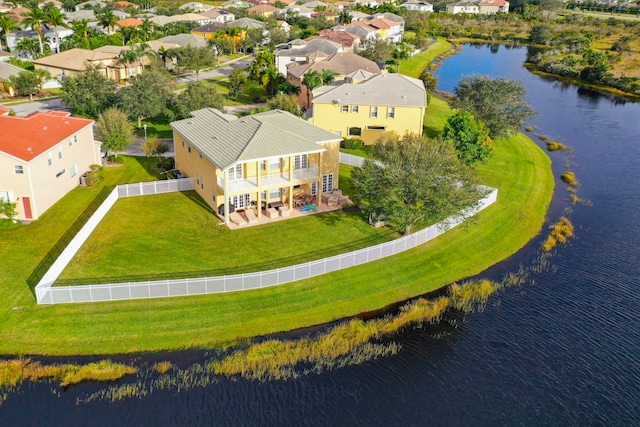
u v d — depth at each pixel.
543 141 72.38
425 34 153.12
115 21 122.12
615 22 167.75
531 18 184.25
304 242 41.28
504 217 48.56
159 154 55.75
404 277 38.66
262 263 38.19
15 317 31.86
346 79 69.50
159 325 32.16
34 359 29.72
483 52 144.62
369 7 191.38
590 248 45.09
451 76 112.06
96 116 69.06
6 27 102.19
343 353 31.77
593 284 39.84
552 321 35.56
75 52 93.06
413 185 39.75
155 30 126.06
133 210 45.25
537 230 48.00
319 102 64.06
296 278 36.44
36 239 40.28
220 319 33.00
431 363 31.50
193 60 93.31
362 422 27.44
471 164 56.28
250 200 46.16
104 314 32.44
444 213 39.28
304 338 32.50
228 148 43.62
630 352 32.94
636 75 112.94
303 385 29.42
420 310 35.31
